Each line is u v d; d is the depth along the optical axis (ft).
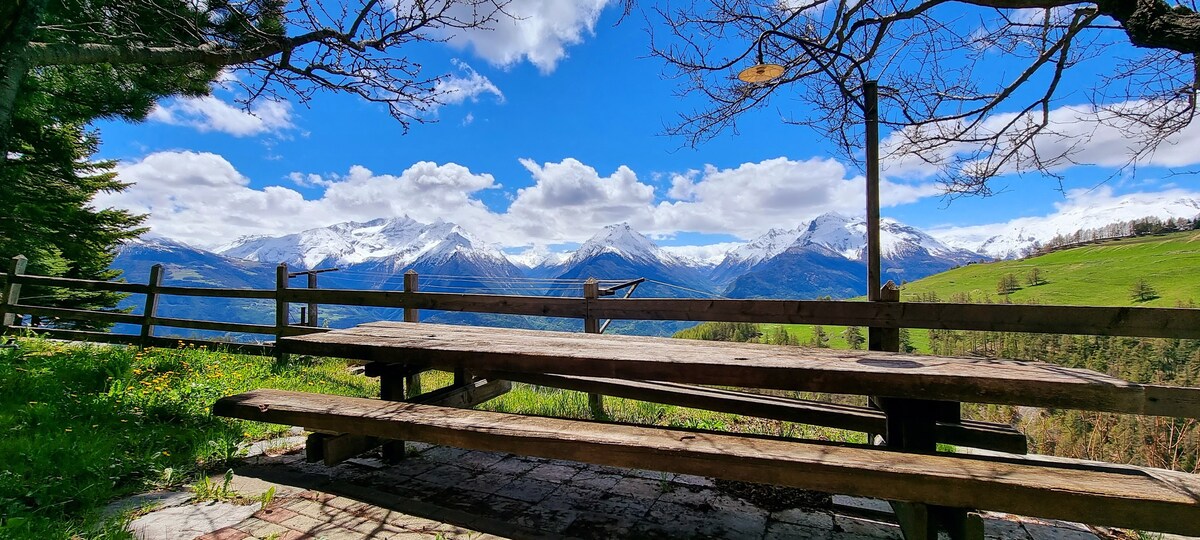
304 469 10.53
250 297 23.45
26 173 39.29
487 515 8.66
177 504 8.85
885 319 12.25
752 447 7.13
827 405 10.90
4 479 8.59
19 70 10.98
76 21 14.75
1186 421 11.48
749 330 74.49
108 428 11.93
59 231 52.95
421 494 9.46
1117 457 11.97
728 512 8.80
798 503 9.11
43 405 12.67
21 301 52.54
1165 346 25.14
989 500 5.97
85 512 8.30
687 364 7.92
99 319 25.62
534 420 8.71
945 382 6.77
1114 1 10.47
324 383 19.39
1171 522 5.45
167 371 18.56
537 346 9.77
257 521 8.28
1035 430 13.33
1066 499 5.69
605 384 12.76
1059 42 12.28
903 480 6.26
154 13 14.69
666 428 8.26
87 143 43.24
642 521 8.49
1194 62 9.87
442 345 9.83
